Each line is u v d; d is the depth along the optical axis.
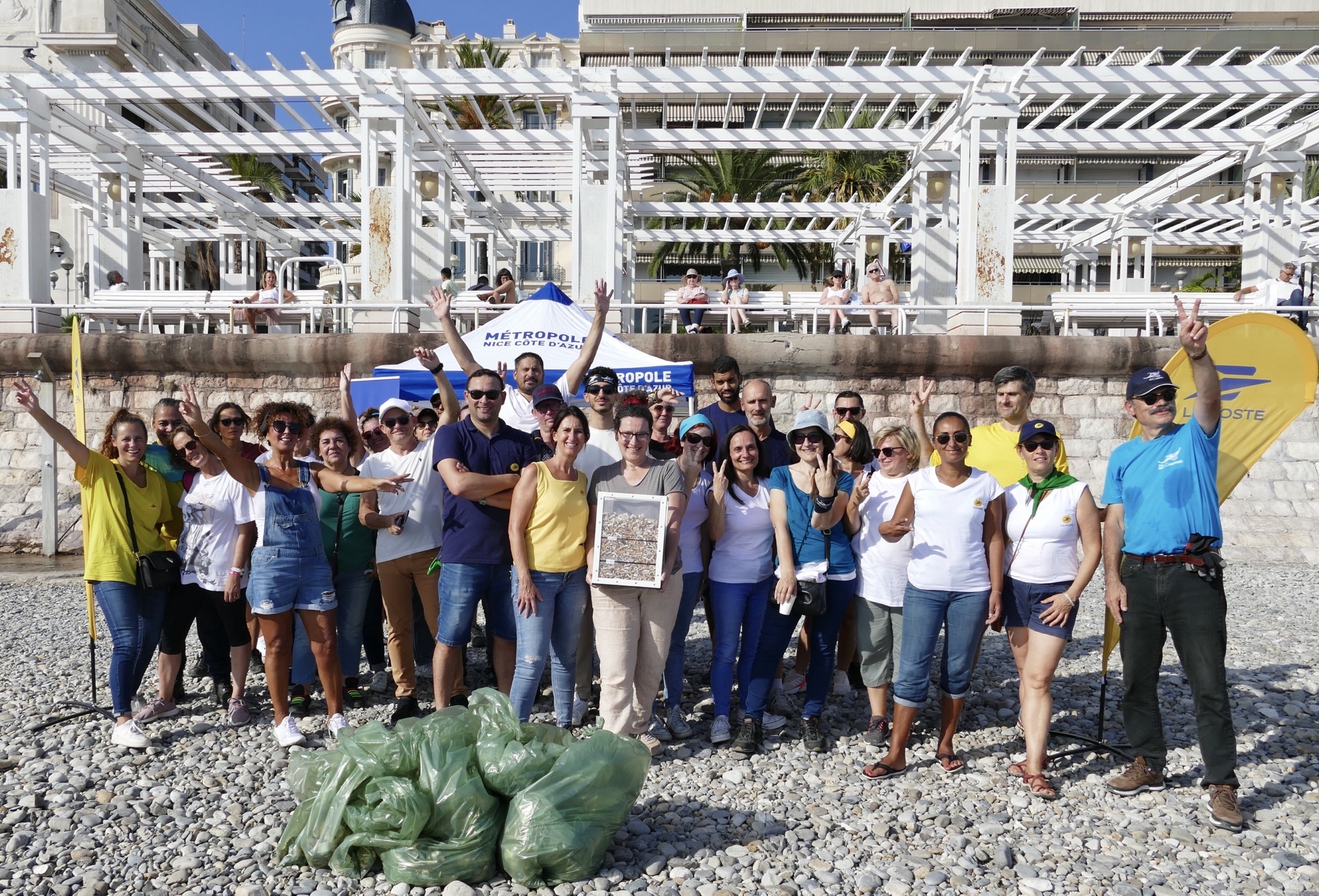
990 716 5.89
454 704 5.27
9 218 14.77
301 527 5.14
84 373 13.39
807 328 16.98
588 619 5.68
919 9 48.56
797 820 4.28
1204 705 4.35
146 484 5.32
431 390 7.78
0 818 4.14
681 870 3.75
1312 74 13.73
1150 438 4.62
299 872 3.69
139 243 18.28
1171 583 4.41
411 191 14.75
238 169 38.19
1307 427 12.90
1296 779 4.82
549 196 25.81
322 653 5.23
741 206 19.48
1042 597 4.71
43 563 11.84
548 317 8.09
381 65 48.78
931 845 4.05
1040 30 44.16
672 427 6.61
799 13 48.50
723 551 5.29
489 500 4.96
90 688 6.20
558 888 3.58
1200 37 43.91
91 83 14.55
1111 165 42.69
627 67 14.39
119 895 3.51
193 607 5.58
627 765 3.89
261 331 17.59
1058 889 3.67
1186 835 4.14
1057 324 16.19
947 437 4.67
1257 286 15.48
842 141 16.09
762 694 5.20
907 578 4.93
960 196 15.78
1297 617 8.65
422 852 3.55
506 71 14.43
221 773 4.73
